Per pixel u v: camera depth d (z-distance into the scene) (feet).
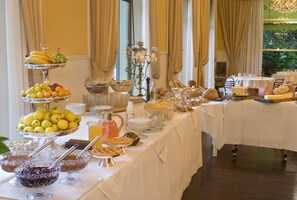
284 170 14.26
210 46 35.42
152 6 19.66
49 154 6.06
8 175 5.77
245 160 15.58
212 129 15.15
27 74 9.44
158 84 21.33
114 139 7.44
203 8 29.99
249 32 39.11
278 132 15.02
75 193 5.15
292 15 38.37
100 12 13.24
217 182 12.85
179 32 23.76
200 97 15.58
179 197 10.88
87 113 10.21
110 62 13.98
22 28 9.30
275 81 29.94
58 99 7.39
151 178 8.11
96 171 6.10
